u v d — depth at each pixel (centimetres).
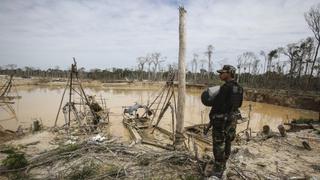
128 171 505
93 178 475
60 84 6019
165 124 1673
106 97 3694
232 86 444
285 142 866
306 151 757
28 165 545
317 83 4284
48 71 9588
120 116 2009
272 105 3331
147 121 1736
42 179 474
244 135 1269
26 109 2222
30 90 4550
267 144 836
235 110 458
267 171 555
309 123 1397
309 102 2897
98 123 1465
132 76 9506
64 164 552
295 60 4953
